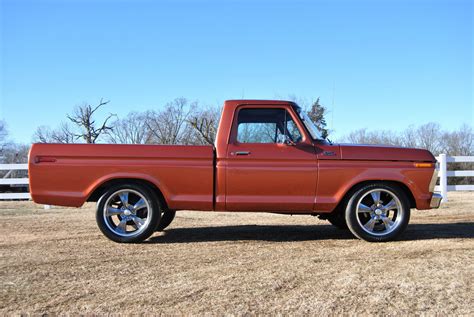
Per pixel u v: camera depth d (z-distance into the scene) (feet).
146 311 10.50
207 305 10.85
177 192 18.10
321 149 18.35
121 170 17.93
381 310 10.48
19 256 16.12
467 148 134.82
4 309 10.71
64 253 16.58
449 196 44.14
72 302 11.16
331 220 21.86
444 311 10.41
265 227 23.21
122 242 18.30
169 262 15.14
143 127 123.24
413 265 14.40
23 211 31.55
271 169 18.08
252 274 13.51
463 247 17.24
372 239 18.30
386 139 132.87
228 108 18.65
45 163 17.89
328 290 11.89
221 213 30.04
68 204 17.97
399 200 18.38
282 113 18.75
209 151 18.20
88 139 123.75
